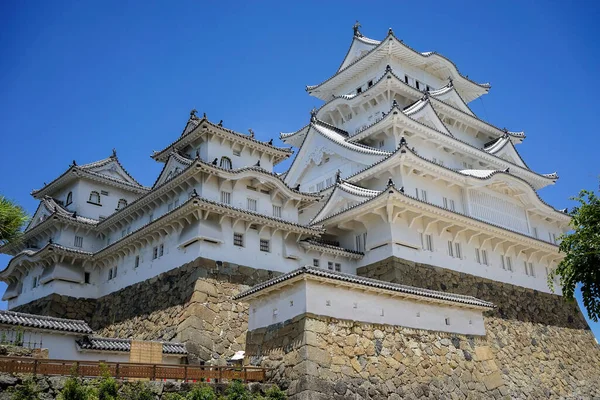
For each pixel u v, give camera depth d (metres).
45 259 44.12
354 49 61.38
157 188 39.47
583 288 25.81
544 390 41.72
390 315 27.38
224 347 32.56
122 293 40.94
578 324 51.62
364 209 40.06
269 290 26.73
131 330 37.84
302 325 24.27
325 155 51.03
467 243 44.44
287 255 38.44
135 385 21.53
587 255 25.72
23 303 46.19
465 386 28.52
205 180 37.16
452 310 30.53
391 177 43.31
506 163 55.91
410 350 27.20
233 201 38.12
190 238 34.88
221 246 35.28
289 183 53.53
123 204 52.22
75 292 43.25
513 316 44.84
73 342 26.52
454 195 46.19
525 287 47.88
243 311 34.44
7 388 19.72
